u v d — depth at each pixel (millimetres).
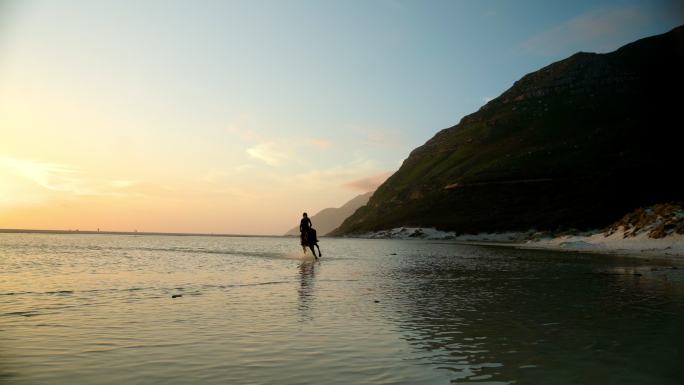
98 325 10070
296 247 66938
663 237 53688
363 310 12445
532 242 88312
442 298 14922
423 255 44844
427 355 7898
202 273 22812
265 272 23875
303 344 8602
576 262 33906
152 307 12523
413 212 163375
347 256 41781
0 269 23297
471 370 7059
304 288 17203
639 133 157500
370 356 7816
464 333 9625
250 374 6781
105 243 81312
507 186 150500
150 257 36938
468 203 152250
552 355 7922
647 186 125438
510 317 11500
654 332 9766
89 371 6816
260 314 11664
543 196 138500
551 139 177750
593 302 14000
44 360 7328
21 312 11469
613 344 8672
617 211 117125
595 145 156875
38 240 96375
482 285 18750
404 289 17266
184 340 8812
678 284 19078
